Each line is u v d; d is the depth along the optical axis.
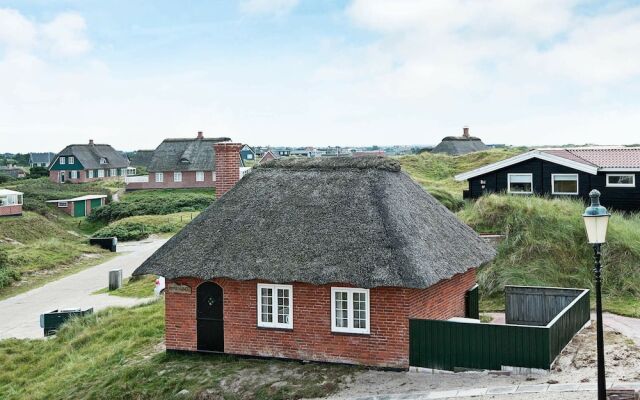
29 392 23.28
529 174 38.84
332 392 17.78
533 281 27.06
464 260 20.75
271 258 19.97
